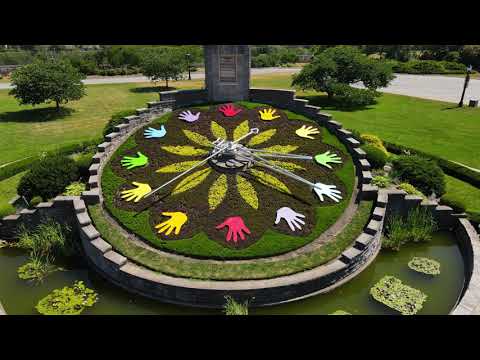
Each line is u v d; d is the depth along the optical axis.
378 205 15.49
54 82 36.06
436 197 18.81
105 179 16.97
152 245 13.98
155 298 12.64
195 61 71.69
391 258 15.45
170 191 16.30
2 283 13.96
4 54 76.56
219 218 14.99
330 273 12.73
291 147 18.95
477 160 24.48
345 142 19.48
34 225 16.20
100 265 13.93
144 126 20.34
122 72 69.19
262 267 13.00
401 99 44.50
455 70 67.88
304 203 15.88
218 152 17.55
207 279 12.48
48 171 17.62
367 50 82.19
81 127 33.31
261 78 64.12
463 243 15.80
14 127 32.91
